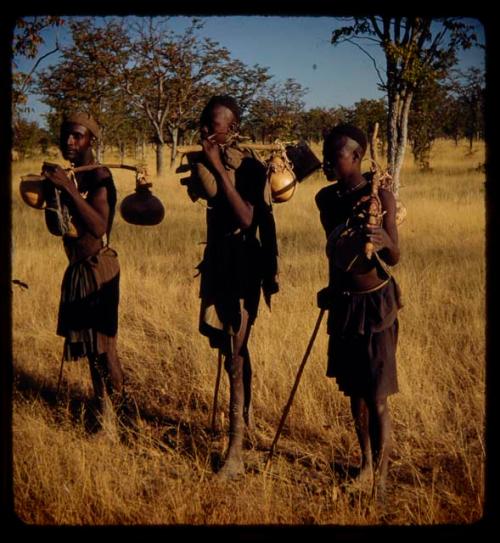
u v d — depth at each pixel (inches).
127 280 297.4
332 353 143.3
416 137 983.0
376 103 912.9
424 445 158.4
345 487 139.2
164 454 155.6
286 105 1038.4
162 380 202.7
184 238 426.3
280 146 152.3
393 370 135.9
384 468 133.0
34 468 137.9
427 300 257.3
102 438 159.0
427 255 353.4
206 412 182.5
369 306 135.9
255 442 162.6
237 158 148.3
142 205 168.2
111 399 170.7
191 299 276.7
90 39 928.9
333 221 142.2
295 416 173.8
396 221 138.2
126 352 225.0
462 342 218.1
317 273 306.3
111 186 165.2
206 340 221.1
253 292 151.4
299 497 136.4
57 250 362.3
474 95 911.0
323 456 156.3
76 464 139.5
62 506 126.8
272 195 152.5
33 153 944.3
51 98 960.9
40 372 206.2
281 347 201.8
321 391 183.5
